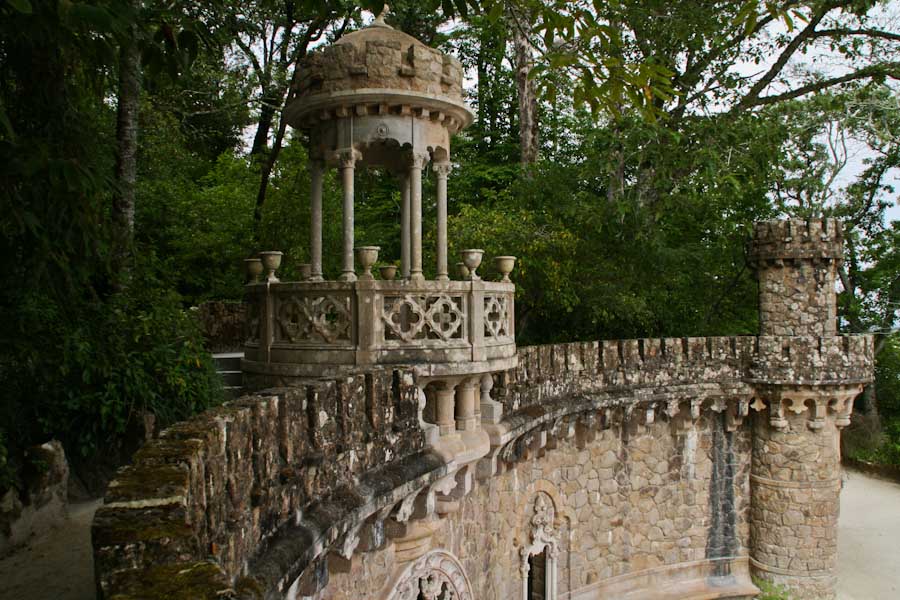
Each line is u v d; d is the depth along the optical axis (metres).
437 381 8.69
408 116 8.89
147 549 2.71
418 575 9.16
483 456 9.76
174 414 10.25
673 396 16.17
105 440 9.70
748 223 18.20
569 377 14.29
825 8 18.28
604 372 15.43
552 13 5.63
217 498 3.98
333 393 6.24
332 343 8.27
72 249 6.63
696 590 16.73
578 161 21.25
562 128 23.88
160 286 11.21
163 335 10.32
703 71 19.47
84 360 9.03
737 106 18.56
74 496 9.24
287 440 5.26
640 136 16.22
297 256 16.05
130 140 11.39
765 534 17.20
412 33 21.50
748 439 17.73
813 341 16.61
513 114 27.45
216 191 20.50
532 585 14.59
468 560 11.02
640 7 16.95
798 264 16.91
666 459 16.91
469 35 24.81
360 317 8.15
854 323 29.19
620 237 16.42
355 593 7.75
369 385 6.99
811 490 16.92
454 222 15.64
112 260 9.97
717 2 17.05
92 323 9.30
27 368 8.62
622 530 16.12
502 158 26.17
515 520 13.04
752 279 18.95
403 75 8.74
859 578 18.59
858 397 30.56
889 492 25.66
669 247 18.19
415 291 8.41
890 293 29.05
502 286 9.41
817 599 16.73
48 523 8.09
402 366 7.89
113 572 2.56
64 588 6.42
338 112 8.81
